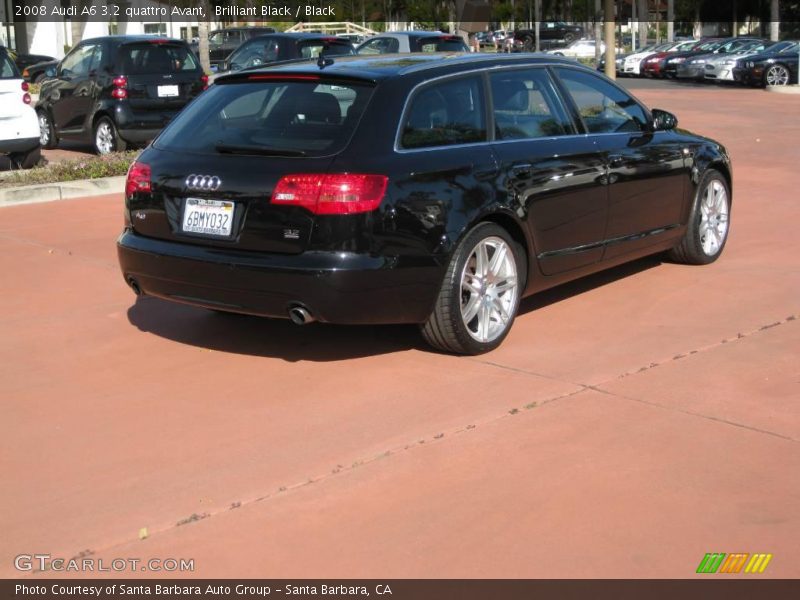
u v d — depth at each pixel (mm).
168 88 14430
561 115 6391
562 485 4168
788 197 10719
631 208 6805
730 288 7164
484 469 4324
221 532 3840
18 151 12227
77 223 9609
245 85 5852
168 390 5336
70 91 14945
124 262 5852
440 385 5312
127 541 3789
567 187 6172
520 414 4910
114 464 4453
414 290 5340
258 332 6281
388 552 3676
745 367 5543
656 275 7551
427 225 5316
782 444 4543
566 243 6277
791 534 3770
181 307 6875
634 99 7070
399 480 4234
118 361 5809
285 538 3785
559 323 6406
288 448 4570
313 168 5148
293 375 5512
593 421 4816
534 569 3553
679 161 7250
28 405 5160
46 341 6184
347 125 5316
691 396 5125
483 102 5891
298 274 5109
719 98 25016
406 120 5426
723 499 4039
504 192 5727
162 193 5617
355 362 5699
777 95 25906
